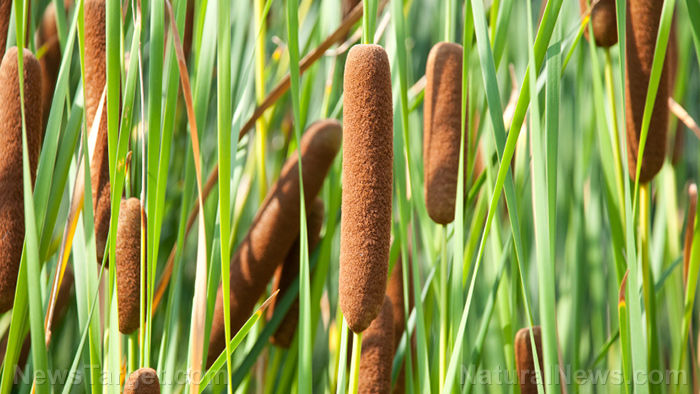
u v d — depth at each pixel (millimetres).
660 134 1080
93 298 1022
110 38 977
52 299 1042
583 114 1409
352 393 1006
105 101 1035
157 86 995
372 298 985
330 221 1180
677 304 1348
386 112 978
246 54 1314
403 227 1071
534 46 999
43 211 995
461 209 1039
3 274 986
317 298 1182
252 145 1363
